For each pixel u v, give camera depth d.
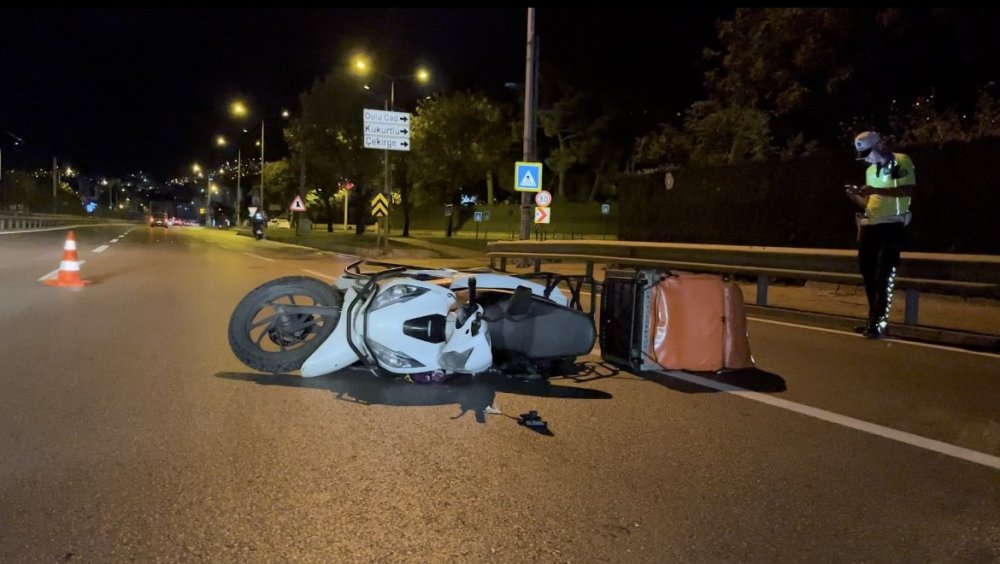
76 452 5.50
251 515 4.52
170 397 6.94
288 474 5.15
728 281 8.16
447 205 47.56
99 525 4.36
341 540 4.24
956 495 5.00
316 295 7.56
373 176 45.06
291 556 4.06
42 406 6.61
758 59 26.67
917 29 24.06
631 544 4.26
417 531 4.36
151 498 4.73
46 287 15.32
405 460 5.45
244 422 6.24
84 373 7.82
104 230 54.56
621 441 5.93
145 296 14.18
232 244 38.94
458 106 44.53
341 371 7.94
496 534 4.35
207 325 10.87
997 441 6.05
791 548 4.25
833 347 9.92
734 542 4.30
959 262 10.54
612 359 8.23
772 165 18.31
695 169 20.61
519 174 23.47
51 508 4.57
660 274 7.99
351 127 43.50
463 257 32.25
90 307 12.57
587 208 79.19
